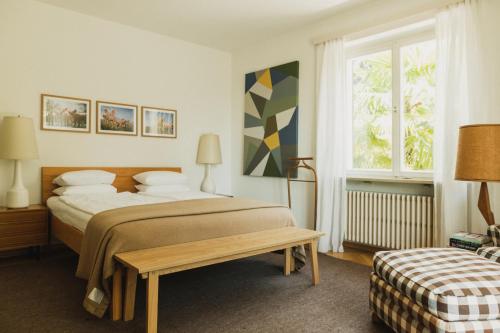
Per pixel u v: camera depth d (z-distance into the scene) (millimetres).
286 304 2258
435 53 3125
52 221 3234
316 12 3725
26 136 3139
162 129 4426
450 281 1522
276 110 4391
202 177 4848
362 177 3650
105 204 2805
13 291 2434
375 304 1943
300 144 4145
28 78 3443
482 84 2688
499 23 2703
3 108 3312
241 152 4953
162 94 4426
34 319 2000
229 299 2326
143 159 4270
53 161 3602
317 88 3881
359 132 3869
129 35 4129
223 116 5055
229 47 4883
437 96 2936
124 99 4102
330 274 2877
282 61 4363
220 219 2469
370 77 3777
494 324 1434
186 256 1929
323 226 3662
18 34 3385
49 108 3562
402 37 3500
